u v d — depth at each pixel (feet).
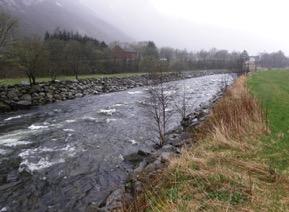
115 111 85.92
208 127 39.88
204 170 23.53
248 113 39.81
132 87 168.76
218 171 22.75
